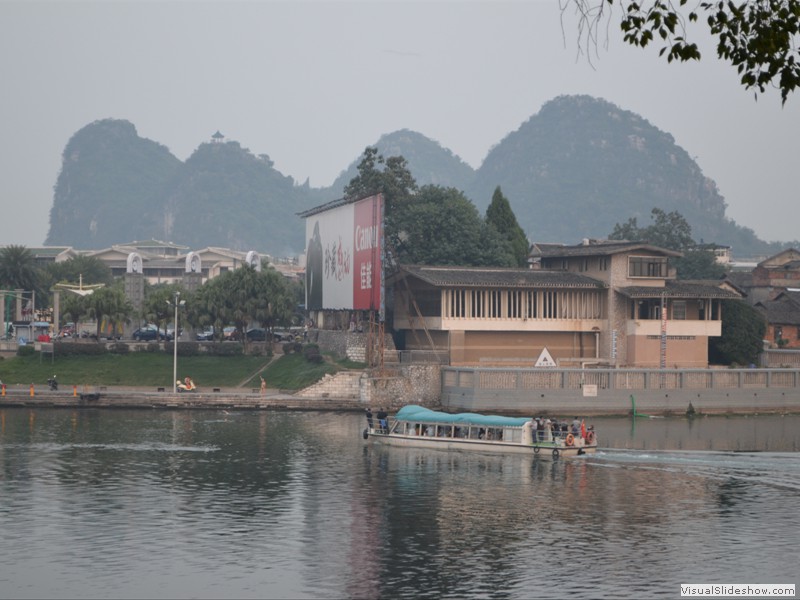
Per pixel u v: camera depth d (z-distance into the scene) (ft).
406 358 615.57
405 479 388.57
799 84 139.44
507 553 289.12
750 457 438.81
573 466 416.46
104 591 253.03
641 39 139.95
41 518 323.78
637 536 308.40
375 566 275.18
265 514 331.77
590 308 641.81
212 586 257.34
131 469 403.95
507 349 627.05
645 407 586.86
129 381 647.15
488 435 456.04
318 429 515.50
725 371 602.85
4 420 536.42
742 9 138.92
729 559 285.02
